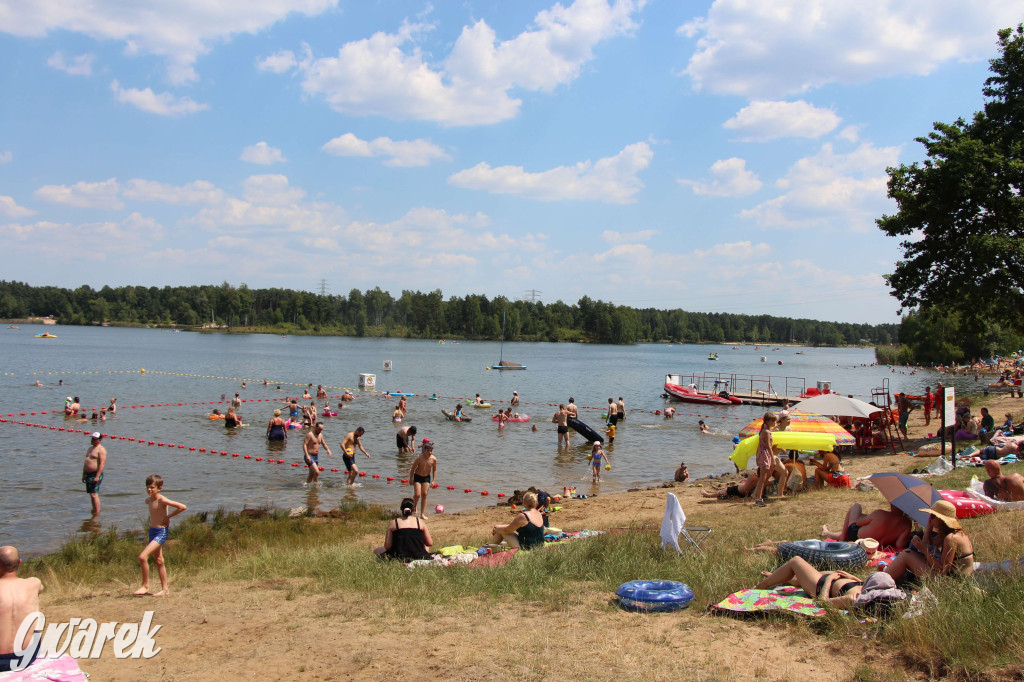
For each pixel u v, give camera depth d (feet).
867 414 64.64
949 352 336.70
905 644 17.80
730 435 110.11
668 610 22.91
